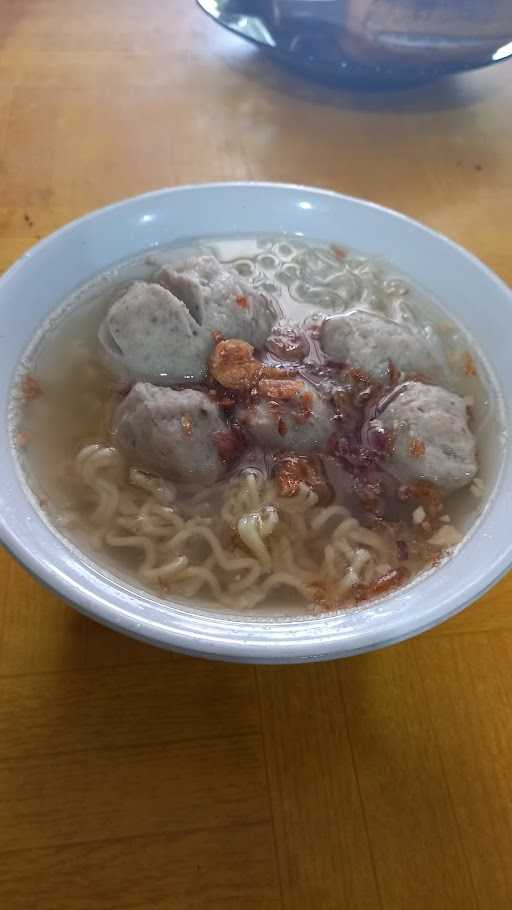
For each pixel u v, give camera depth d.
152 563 0.23
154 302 0.26
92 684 0.22
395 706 0.22
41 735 0.21
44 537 0.20
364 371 0.27
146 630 0.17
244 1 0.44
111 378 0.27
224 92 0.46
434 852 0.20
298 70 0.46
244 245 0.32
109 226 0.28
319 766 0.21
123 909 0.18
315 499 0.25
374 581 0.23
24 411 0.25
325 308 0.30
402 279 0.30
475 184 0.41
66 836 0.19
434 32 0.42
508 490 0.22
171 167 0.40
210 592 0.23
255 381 0.26
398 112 0.46
